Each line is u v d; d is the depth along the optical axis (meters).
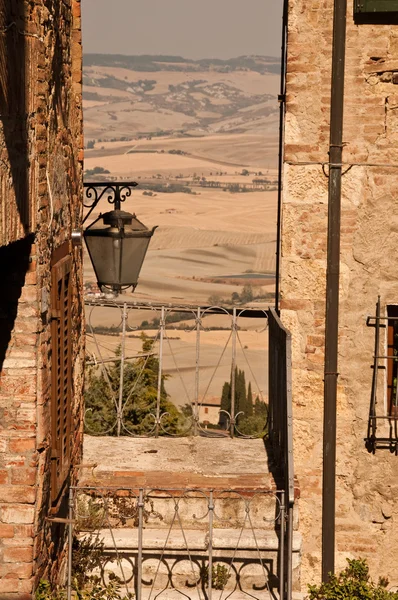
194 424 10.12
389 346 9.02
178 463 9.20
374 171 8.77
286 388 8.14
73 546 8.21
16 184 5.85
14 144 5.79
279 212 9.58
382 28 8.65
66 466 7.75
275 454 9.27
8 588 6.71
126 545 8.20
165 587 8.20
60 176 7.64
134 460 9.29
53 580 7.53
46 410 6.92
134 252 9.72
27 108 6.23
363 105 8.72
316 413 8.94
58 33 7.49
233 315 9.86
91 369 13.62
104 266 9.71
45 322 6.93
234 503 8.44
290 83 8.74
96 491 8.45
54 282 7.15
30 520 6.70
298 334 8.92
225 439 10.06
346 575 8.55
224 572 8.16
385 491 8.95
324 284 8.87
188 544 8.13
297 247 8.87
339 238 8.80
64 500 7.99
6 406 6.68
